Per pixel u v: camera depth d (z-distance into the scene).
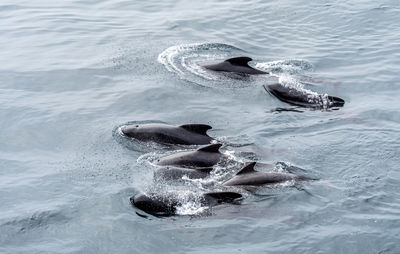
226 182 23.23
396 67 35.62
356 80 34.00
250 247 19.89
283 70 35.12
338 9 44.94
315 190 22.91
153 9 46.16
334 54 37.69
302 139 27.16
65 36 40.44
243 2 47.28
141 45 38.56
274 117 29.45
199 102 31.08
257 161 25.14
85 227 21.14
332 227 20.81
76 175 24.50
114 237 20.56
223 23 42.78
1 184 23.89
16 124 29.00
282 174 23.58
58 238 20.61
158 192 22.69
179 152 25.45
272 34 40.97
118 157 25.89
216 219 21.28
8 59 36.78
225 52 37.66
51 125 28.83
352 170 24.41
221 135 27.64
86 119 29.33
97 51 37.78
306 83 33.50
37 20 43.56
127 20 43.59
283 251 19.66
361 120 28.97
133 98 31.45
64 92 32.44
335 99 31.19
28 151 26.62
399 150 25.89
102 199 22.69
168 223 21.16
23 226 21.22
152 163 25.03
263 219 21.28
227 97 31.67
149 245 20.14
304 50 38.34
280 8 45.56
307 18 43.62
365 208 21.83
